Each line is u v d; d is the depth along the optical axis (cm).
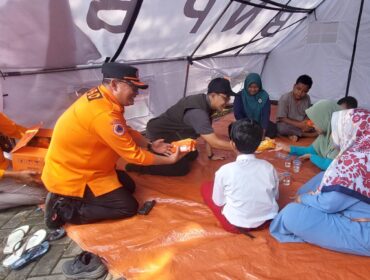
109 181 251
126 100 232
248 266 202
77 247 232
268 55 741
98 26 319
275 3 487
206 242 226
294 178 324
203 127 288
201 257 211
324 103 327
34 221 265
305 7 607
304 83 437
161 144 274
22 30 274
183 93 545
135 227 247
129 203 255
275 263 204
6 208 281
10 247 231
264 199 220
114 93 228
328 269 196
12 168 286
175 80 520
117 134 219
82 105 224
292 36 693
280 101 469
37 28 281
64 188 239
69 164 235
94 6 293
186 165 338
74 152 232
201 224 247
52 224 247
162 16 364
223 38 526
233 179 218
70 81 366
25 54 300
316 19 652
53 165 238
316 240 211
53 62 331
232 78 655
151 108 489
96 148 235
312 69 687
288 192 295
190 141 264
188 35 445
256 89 411
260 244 220
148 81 469
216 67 602
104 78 228
